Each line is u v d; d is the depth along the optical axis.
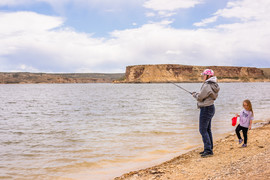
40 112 20.27
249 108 6.48
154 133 9.78
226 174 4.32
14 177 5.34
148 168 5.52
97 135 9.70
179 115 15.59
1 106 27.34
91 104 27.27
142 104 25.66
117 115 16.48
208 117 5.78
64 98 40.75
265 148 6.23
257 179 3.77
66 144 8.32
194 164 5.40
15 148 7.92
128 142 8.35
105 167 5.90
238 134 6.77
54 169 5.82
